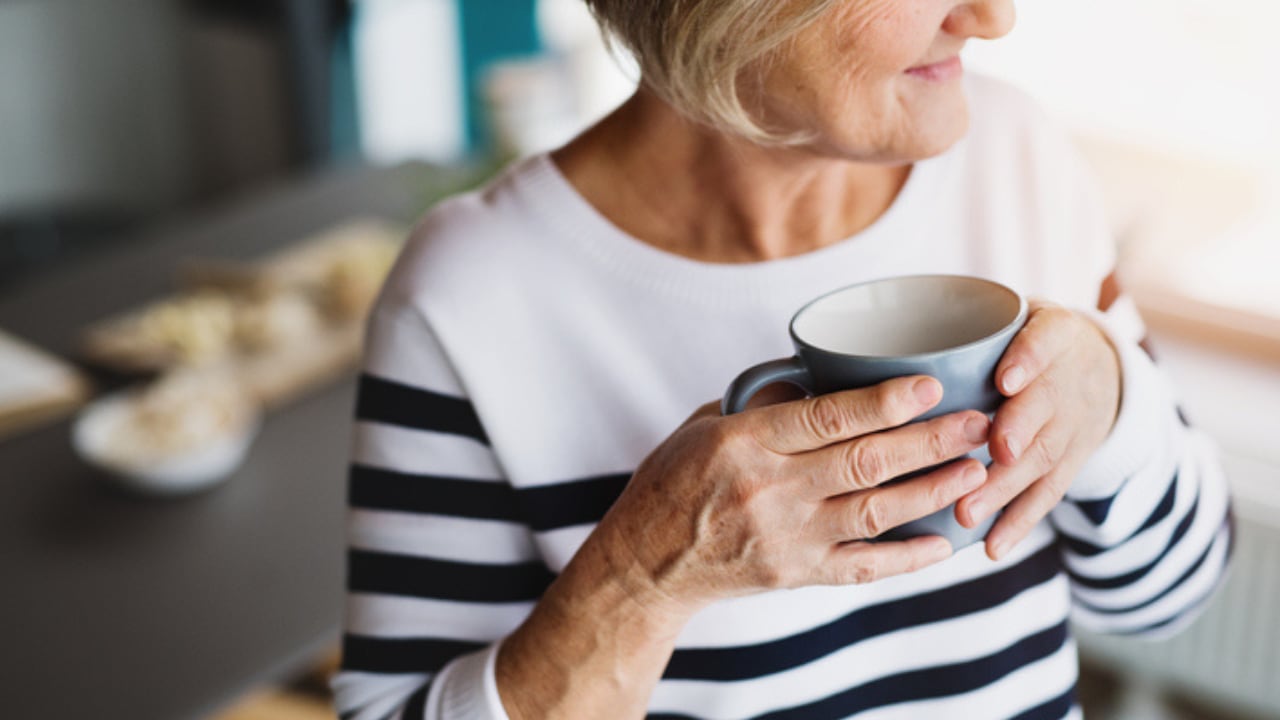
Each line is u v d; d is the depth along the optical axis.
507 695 0.63
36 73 3.60
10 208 3.55
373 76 3.31
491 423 0.69
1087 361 0.57
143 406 1.53
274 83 3.48
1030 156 0.74
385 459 0.71
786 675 0.69
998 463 0.52
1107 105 1.99
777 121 0.60
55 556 1.36
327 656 1.96
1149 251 2.04
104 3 3.59
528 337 0.70
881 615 0.71
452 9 3.07
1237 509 1.85
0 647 1.23
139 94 3.70
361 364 0.73
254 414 1.63
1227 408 1.89
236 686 1.17
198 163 3.78
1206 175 1.96
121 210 3.47
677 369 0.70
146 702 1.15
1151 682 2.13
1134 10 1.91
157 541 1.38
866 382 0.51
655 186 0.70
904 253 0.71
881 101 0.57
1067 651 0.76
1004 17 0.55
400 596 0.71
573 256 0.70
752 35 0.55
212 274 1.90
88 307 1.91
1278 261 1.94
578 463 0.70
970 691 0.72
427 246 0.71
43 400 1.62
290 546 1.36
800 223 0.70
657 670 0.62
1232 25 1.85
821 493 0.52
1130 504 0.66
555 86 2.09
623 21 0.60
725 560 0.55
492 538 0.71
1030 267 0.73
